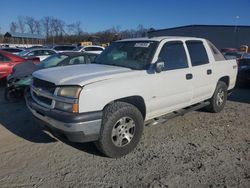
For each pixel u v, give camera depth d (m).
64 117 3.90
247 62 11.81
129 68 4.87
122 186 3.64
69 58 8.34
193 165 4.20
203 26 50.12
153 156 4.48
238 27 46.94
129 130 4.47
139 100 4.64
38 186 3.62
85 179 3.79
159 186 3.64
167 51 5.21
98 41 61.91
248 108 7.58
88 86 3.98
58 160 4.30
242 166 4.20
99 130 4.12
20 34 62.78
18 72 8.01
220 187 3.64
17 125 5.83
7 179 3.76
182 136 5.35
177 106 5.42
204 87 6.04
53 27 72.00
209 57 6.31
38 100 4.48
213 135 5.44
